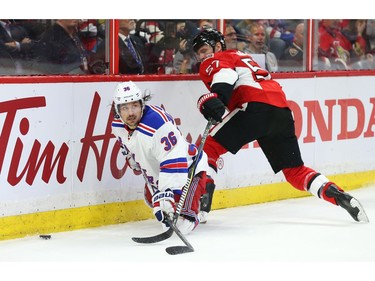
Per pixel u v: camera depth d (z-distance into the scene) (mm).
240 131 6980
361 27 9312
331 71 8805
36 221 6578
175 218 6168
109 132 7023
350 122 9078
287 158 7160
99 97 6938
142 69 7699
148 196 6727
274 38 8562
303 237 6598
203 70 6992
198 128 7695
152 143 6242
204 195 6793
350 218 7398
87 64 7336
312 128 8664
